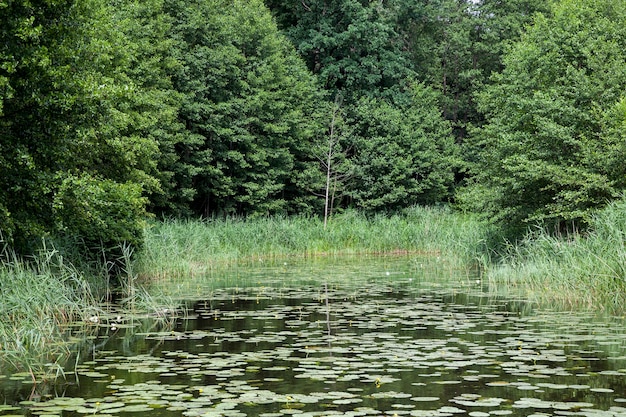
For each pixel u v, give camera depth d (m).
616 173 17.28
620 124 17.28
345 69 41.16
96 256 16.20
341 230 31.23
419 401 5.94
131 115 20.66
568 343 8.65
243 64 34.22
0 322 8.95
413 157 39.91
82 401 6.01
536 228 19.64
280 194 37.66
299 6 43.09
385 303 12.84
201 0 32.38
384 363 7.54
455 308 12.09
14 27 11.37
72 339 9.26
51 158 12.33
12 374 7.24
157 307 12.34
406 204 39.91
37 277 10.69
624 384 6.52
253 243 28.06
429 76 47.12
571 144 18.48
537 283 15.07
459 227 30.75
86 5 13.47
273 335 9.44
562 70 20.36
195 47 31.27
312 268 21.83
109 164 16.75
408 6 44.50
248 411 5.65
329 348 8.47
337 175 38.84
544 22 21.73
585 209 17.38
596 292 12.42
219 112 31.86
